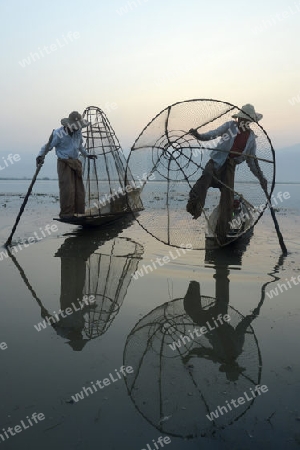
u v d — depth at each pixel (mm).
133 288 3918
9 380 2219
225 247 5816
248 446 1744
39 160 6258
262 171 5414
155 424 1872
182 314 3246
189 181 5648
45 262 4883
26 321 3074
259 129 5230
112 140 8695
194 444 1752
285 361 2453
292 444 1750
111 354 2551
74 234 6887
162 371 2346
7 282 4062
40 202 13391
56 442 1749
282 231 7316
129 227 7711
